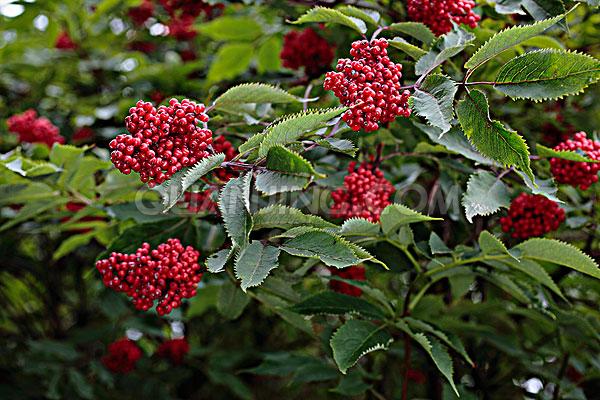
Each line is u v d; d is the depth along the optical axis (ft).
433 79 2.09
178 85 3.35
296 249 2.03
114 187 2.57
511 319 3.00
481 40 2.44
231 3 2.92
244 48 3.15
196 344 3.97
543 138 2.91
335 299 2.37
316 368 2.65
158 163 2.04
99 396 3.36
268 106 2.47
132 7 3.79
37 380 3.49
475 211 2.23
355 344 2.27
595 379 2.97
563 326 2.67
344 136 2.39
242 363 3.49
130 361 3.29
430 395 2.75
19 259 3.76
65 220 3.09
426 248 2.40
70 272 4.00
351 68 2.08
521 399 2.97
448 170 2.62
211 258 2.05
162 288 2.21
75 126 3.67
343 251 2.00
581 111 3.03
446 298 2.85
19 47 3.96
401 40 2.17
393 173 2.87
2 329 3.99
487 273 2.46
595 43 2.81
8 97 4.12
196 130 2.08
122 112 3.09
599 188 2.50
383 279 2.94
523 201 2.43
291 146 2.10
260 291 2.45
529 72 2.08
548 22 2.02
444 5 2.32
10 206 3.05
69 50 4.05
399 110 2.09
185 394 3.78
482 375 2.77
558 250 2.21
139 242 2.40
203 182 2.20
